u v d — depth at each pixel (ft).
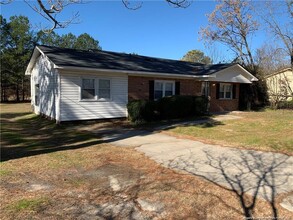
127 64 49.16
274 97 67.92
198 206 12.30
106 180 15.85
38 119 48.39
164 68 53.67
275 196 13.39
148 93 49.83
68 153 22.68
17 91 111.75
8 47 108.06
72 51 49.44
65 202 12.62
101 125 40.65
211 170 17.88
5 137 31.27
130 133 33.68
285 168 18.15
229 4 89.35
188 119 46.60
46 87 47.65
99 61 45.73
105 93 44.65
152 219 11.09
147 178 16.24
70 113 41.24
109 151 23.50
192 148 24.72
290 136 28.99
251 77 62.95
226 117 49.06
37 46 47.42
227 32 92.32
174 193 13.84
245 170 17.80
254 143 25.95
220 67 57.82
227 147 24.89
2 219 10.85
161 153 22.80
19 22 107.65
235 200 12.94
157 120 45.60
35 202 12.51
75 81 41.37
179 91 54.19
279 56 89.76
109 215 11.39
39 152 23.13
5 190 14.03
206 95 57.52
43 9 31.01
